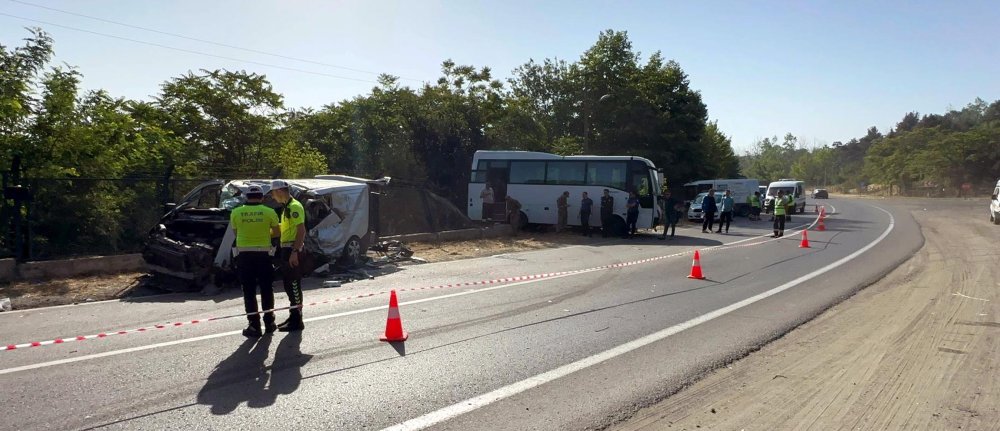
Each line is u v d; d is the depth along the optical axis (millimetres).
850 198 87875
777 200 24281
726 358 6895
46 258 12492
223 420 4930
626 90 45438
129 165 15852
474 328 8156
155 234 11375
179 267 10609
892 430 4887
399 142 30484
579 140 44531
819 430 4895
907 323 8727
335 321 8438
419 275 13180
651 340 7648
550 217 24844
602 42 45625
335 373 6160
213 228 11617
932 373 6324
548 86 47844
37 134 14109
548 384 5941
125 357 6625
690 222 34062
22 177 12648
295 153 23938
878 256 17656
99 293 10578
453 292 10922
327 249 12992
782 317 9086
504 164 25750
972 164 83750
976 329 8289
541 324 8438
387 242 16734
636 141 46125
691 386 5973
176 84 23969
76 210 13328
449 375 6156
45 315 8938
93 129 14820
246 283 7539
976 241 21594
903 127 148125
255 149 24797
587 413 5207
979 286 11930
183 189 15203
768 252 18328
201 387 5699
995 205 30250
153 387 5680
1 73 14344
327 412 5129
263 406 5242
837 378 6199
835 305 10258
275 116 25172
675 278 12891
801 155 152000
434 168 30812
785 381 6129
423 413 5141
